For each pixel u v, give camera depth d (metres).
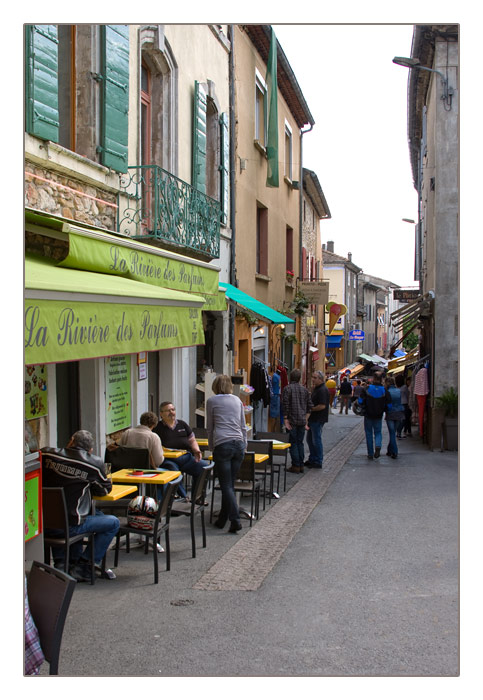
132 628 5.59
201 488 8.06
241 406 9.02
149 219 10.45
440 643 5.29
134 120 10.16
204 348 14.84
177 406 12.35
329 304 36.03
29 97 6.98
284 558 7.61
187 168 12.69
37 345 5.08
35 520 5.73
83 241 6.91
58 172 7.89
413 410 22.17
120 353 6.32
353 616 5.86
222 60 15.10
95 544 6.78
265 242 20.47
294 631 5.53
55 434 7.73
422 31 17.20
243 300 14.32
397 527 9.02
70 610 6.00
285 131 23.94
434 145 18.16
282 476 13.27
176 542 8.38
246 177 17.84
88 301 5.71
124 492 6.92
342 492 11.56
